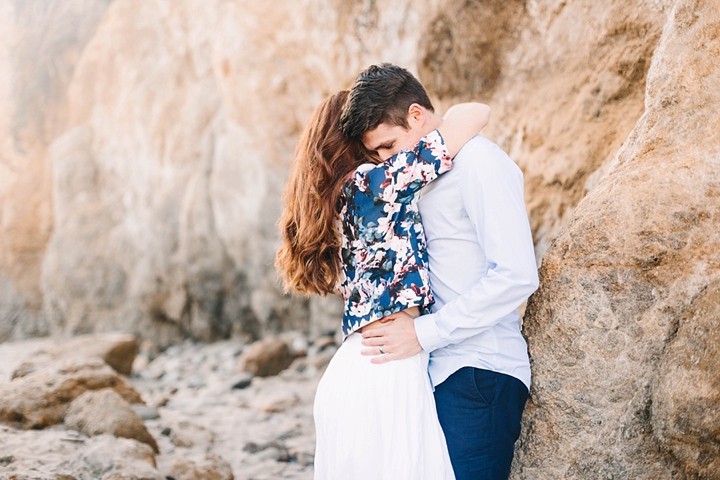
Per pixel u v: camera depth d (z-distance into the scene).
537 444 1.96
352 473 1.83
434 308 1.94
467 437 1.86
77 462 2.88
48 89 9.81
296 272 2.03
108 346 5.81
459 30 3.96
